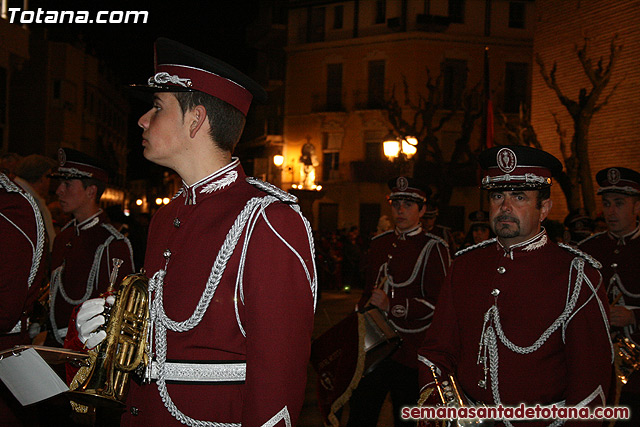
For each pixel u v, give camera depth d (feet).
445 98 106.93
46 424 15.06
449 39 107.04
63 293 14.84
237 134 7.66
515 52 108.06
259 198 7.07
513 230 10.00
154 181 233.96
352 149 113.60
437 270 17.56
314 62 118.01
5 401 9.88
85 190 15.29
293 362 6.55
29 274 9.86
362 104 111.65
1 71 60.75
